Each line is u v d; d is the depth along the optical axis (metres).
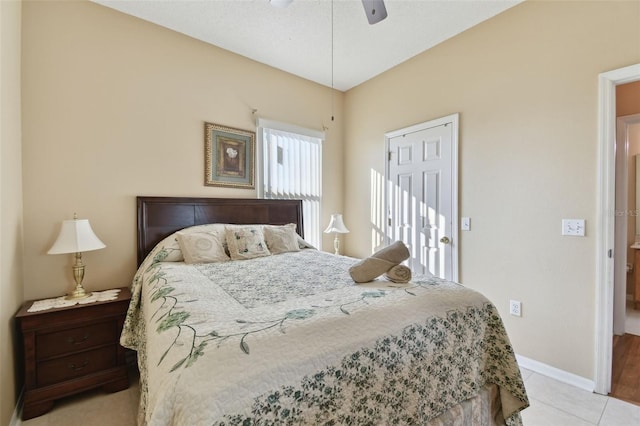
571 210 1.99
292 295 1.29
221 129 2.86
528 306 2.19
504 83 2.33
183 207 2.60
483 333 1.38
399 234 3.22
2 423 1.50
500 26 2.35
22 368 1.81
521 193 2.23
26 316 1.68
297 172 3.47
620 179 2.61
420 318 1.18
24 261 1.97
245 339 0.84
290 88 3.38
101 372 1.92
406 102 3.12
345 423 0.91
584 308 1.93
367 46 2.82
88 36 2.20
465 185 2.60
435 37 2.68
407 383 1.09
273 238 2.67
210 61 2.79
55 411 1.74
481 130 2.48
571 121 1.99
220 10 2.31
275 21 2.44
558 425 1.57
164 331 0.96
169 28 2.55
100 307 1.91
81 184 2.18
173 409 0.68
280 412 0.78
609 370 1.84
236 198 2.95
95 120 2.23
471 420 1.28
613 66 1.82
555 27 2.05
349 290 1.36
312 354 0.88
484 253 2.46
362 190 3.69
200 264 2.09
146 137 2.46
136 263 2.40
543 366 2.10
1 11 1.56
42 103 2.03
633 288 3.22
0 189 1.52
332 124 3.80
